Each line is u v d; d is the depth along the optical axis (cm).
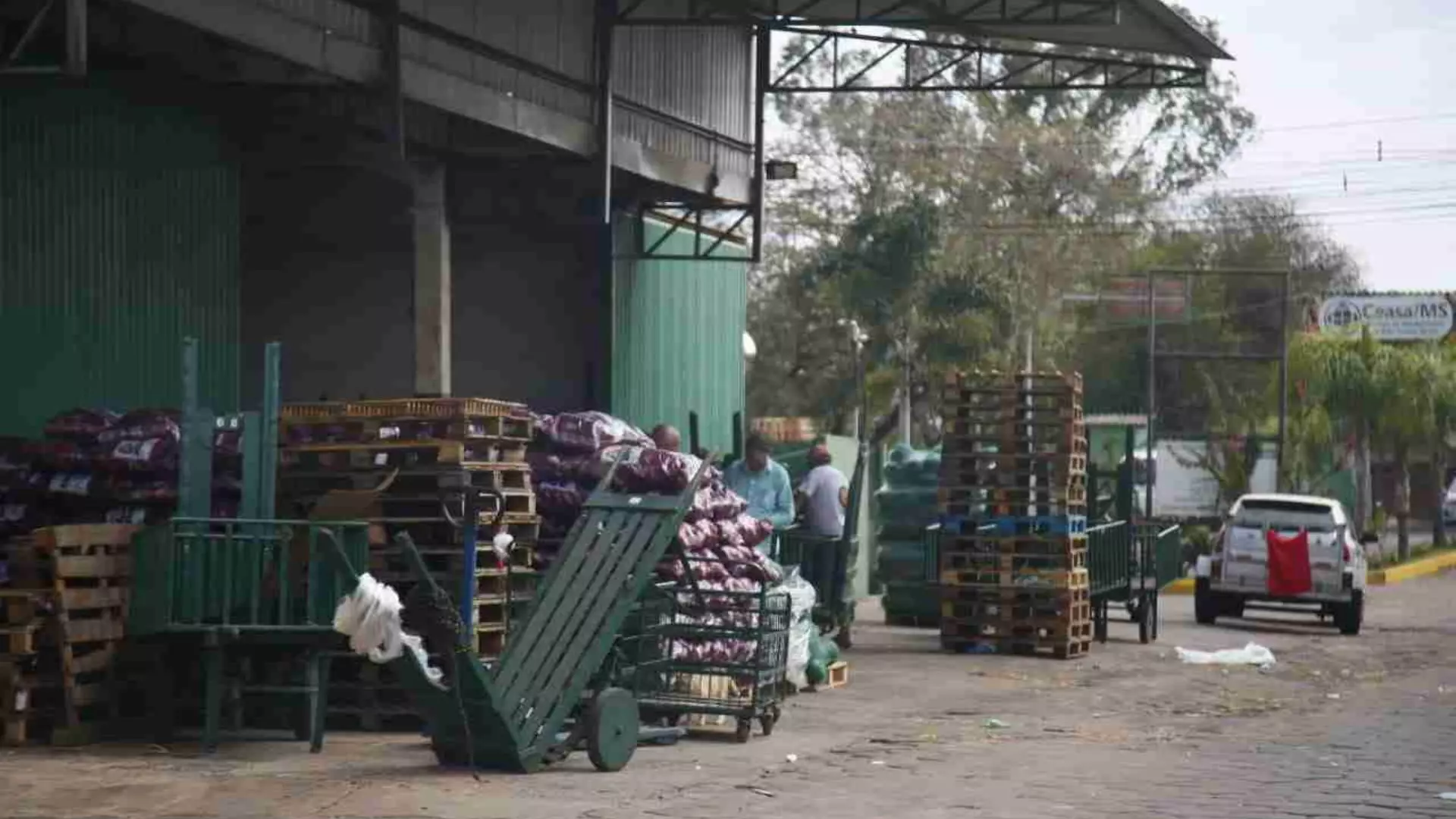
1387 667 2330
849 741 1541
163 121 1944
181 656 1491
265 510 1467
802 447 3403
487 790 1241
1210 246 8000
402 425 1539
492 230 2995
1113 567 2566
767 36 3188
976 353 5956
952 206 6238
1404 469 5288
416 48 2136
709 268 3509
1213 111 7725
